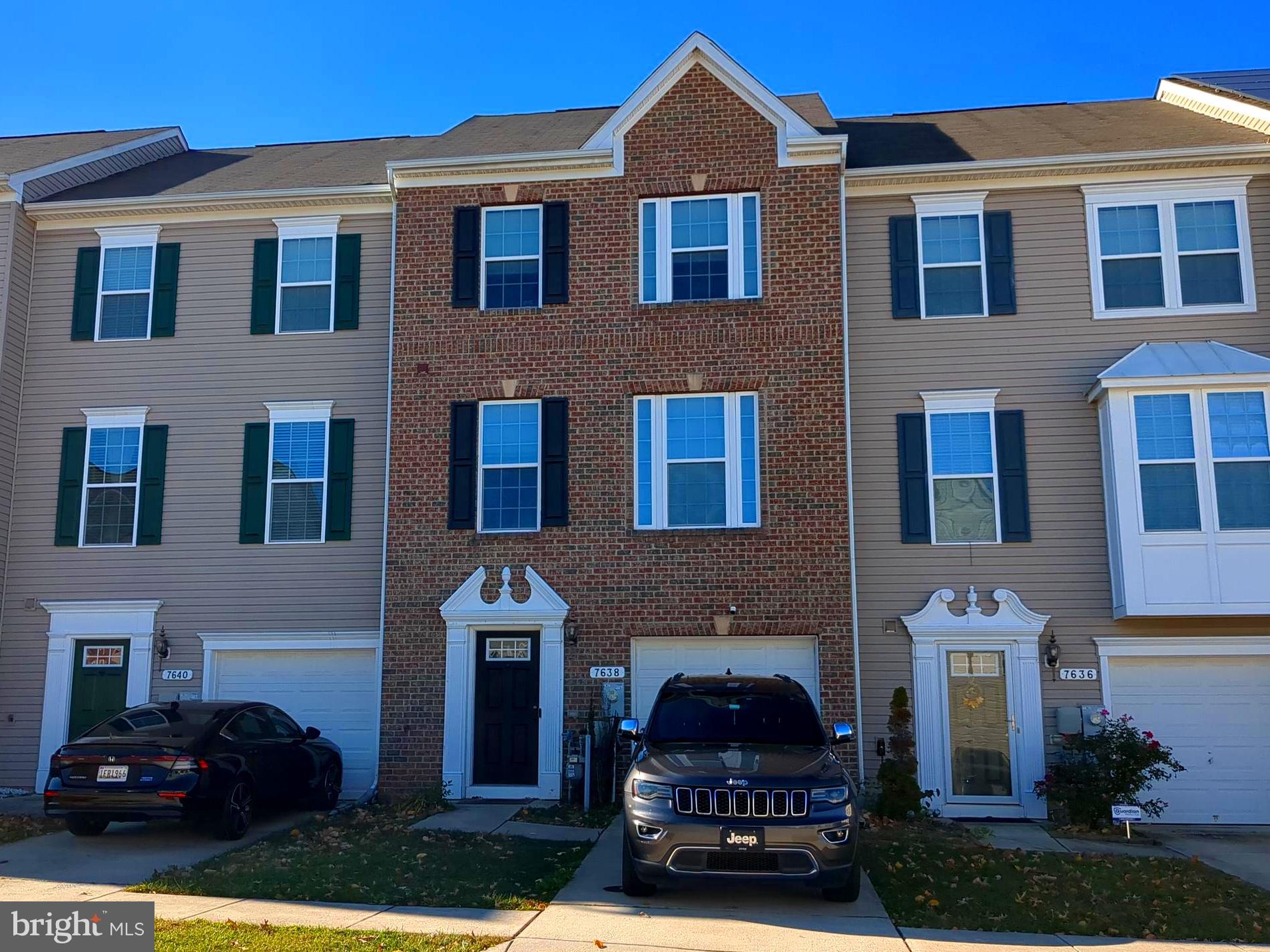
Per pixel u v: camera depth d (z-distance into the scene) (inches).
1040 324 599.8
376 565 623.5
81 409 660.7
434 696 574.2
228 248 671.1
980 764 559.8
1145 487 557.6
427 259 621.9
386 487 609.9
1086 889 375.6
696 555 572.1
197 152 842.2
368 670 620.7
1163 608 544.1
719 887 364.2
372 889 356.2
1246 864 440.8
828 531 565.9
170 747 440.1
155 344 664.4
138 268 676.7
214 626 628.7
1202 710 558.3
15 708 631.2
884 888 366.0
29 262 679.1
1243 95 642.2
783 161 603.2
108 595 638.5
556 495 587.5
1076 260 604.1
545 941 297.0
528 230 624.1
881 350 607.5
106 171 745.0
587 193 617.0
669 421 592.4
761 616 562.6
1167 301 593.3
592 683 567.2
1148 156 595.2
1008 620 569.3
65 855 421.1
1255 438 554.6
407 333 615.5
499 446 602.2
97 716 628.1
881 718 569.6
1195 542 548.7
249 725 494.0
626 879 349.1
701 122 613.3
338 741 613.6
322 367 650.2
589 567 578.2
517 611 575.2
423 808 531.2
